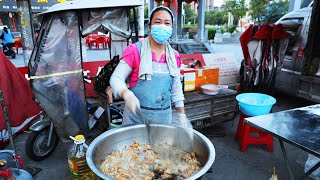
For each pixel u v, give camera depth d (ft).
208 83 11.94
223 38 61.05
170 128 5.34
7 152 7.46
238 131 11.25
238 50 43.47
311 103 16.69
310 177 7.88
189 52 34.27
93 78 11.33
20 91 9.68
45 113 9.20
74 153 7.11
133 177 4.34
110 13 9.75
